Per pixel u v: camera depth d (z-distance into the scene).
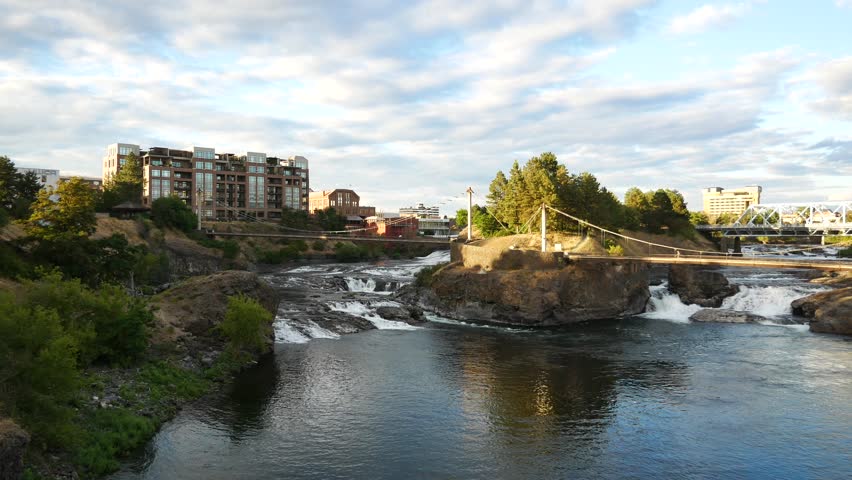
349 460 33.41
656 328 73.00
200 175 194.50
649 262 80.62
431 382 48.31
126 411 36.31
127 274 71.12
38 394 28.69
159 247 124.25
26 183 105.94
